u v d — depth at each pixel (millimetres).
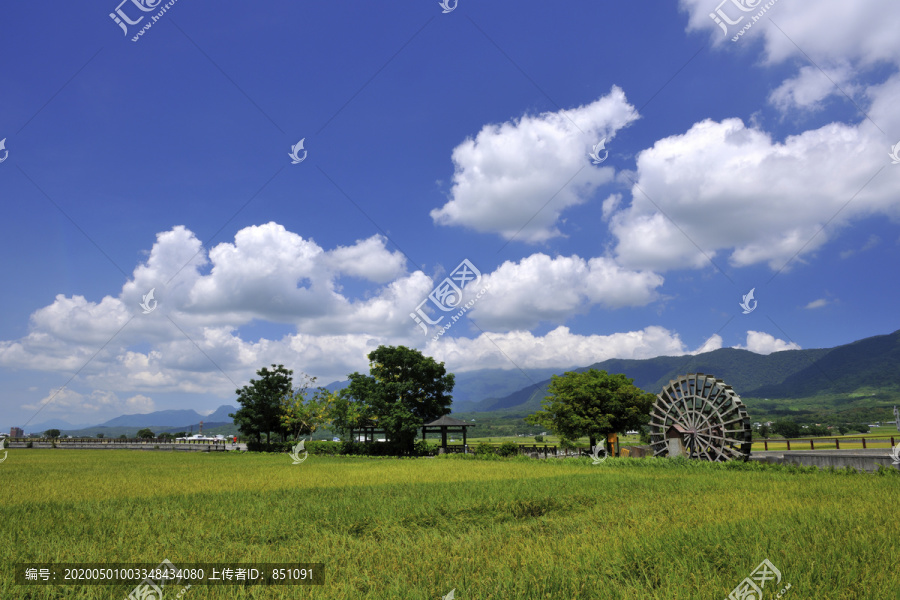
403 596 5676
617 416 39594
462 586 5973
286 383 52312
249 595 5906
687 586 5656
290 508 11953
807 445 37625
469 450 42938
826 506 10422
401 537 8836
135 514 11305
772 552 6832
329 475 21469
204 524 10055
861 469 21125
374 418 43688
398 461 34062
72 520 10625
